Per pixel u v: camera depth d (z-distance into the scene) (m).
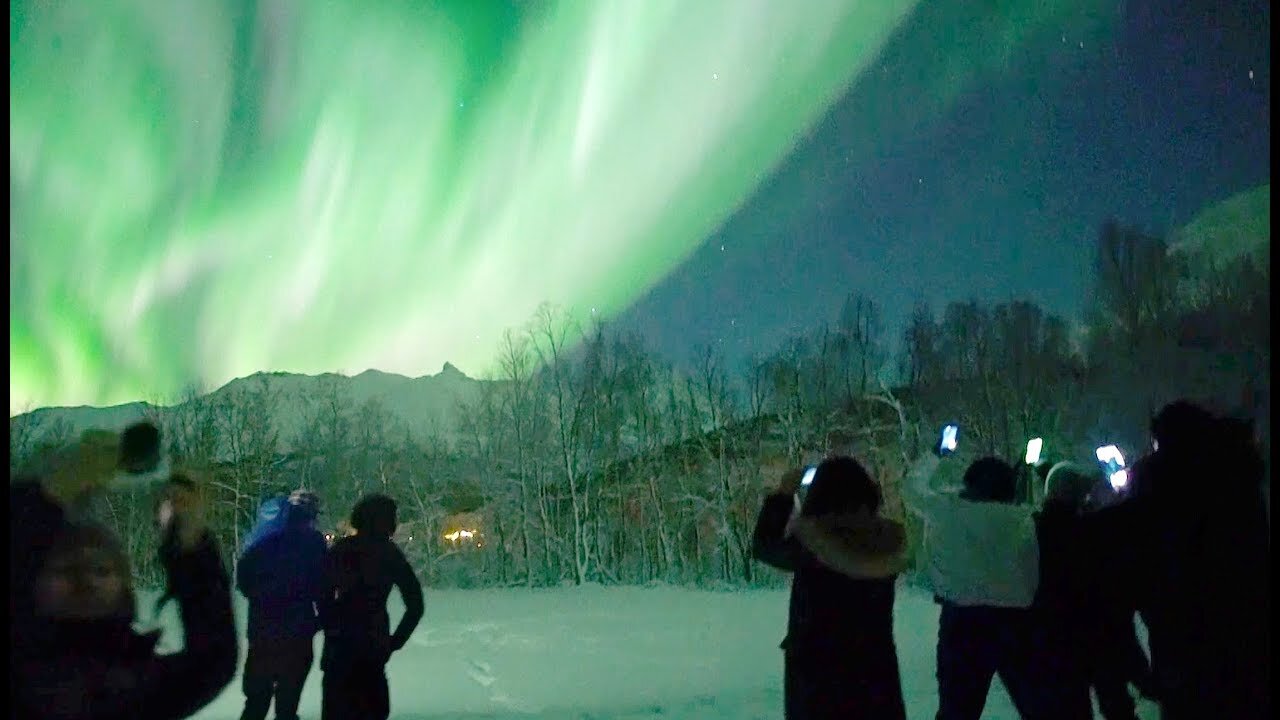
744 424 44.38
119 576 2.27
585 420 47.34
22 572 2.15
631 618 17.22
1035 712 4.68
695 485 43.84
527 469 46.00
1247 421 3.70
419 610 5.16
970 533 4.76
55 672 2.14
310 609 5.29
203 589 2.73
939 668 4.93
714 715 7.07
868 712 3.97
